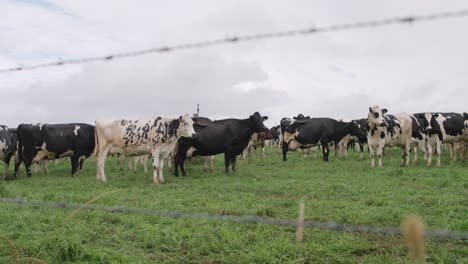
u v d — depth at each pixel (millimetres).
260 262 5938
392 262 5711
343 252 6277
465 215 8219
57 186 13719
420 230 1792
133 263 5742
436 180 12859
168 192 12047
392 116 18672
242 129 17125
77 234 6680
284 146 22500
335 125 21828
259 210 8820
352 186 12141
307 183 12977
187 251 6477
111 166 21906
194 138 15891
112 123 14938
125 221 7996
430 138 18609
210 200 10477
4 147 16828
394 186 12102
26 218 8109
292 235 7160
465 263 5648
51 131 17406
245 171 17500
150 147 14953
